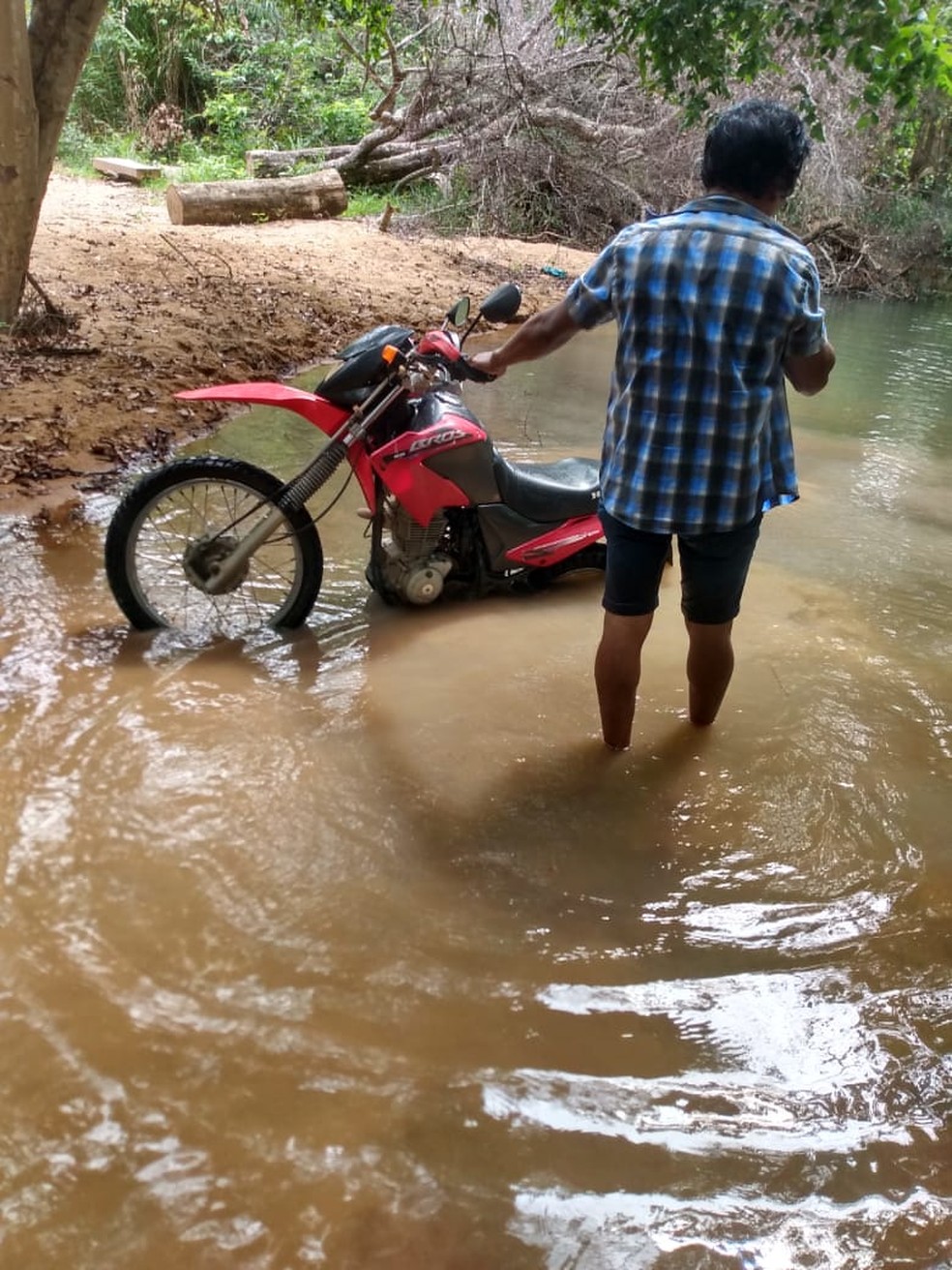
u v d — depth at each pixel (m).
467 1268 1.79
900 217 17.06
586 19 9.84
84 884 2.65
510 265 13.12
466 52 14.27
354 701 3.65
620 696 3.32
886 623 4.51
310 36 18.41
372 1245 1.82
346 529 5.19
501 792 3.19
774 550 5.35
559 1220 1.88
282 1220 1.85
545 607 4.57
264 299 9.27
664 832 3.04
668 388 2.89
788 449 3.11
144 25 18.95
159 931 2.51
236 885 2.69
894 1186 2.00
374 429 4.10
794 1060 2.28
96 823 2.89
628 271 2.89
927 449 7.31
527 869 2.84
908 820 3.14
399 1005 2.34
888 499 6.23
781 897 2.80
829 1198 1.96
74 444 5.82
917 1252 1.87
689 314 2.82
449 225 14.34
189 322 8.17
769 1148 2.06
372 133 15.23
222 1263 1.77
